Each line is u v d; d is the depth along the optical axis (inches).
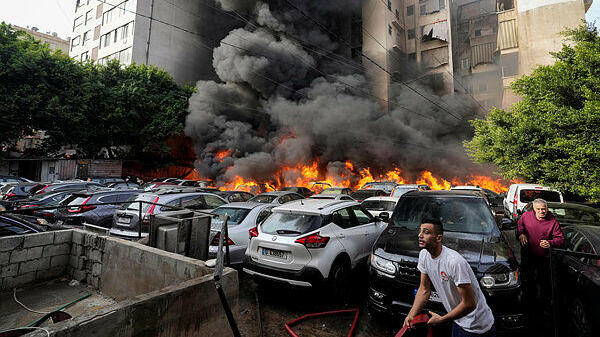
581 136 253.9
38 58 607.8
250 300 155.0
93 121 766.5
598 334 100.9
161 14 1167.6
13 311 117.4
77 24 1353.3
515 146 346.9
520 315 103.5
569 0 1130.0
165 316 73.0
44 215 277.9
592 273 109.3
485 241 130.1
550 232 141.3
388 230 155.9
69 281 149.3
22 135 648.4
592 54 273.9
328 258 145.9
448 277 71.2
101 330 60.4
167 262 109.8
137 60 1082.1
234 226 191.8
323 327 126.7
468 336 70.1
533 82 357.4
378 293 121.2
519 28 1209.4
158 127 856.3
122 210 232.1
